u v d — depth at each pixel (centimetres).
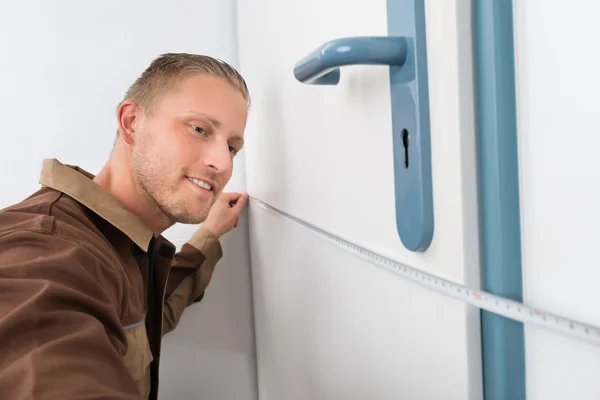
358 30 45
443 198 34
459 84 31
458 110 31
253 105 99
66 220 59
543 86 27
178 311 102
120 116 75
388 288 45
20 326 36
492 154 30
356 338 54
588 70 24
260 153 96
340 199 54
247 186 114
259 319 110
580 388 26
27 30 103
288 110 73
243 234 115
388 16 39
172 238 111
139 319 71
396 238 41
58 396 32
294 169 73
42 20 103
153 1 107
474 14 31
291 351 84
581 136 25
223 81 73
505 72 29
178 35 109
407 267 40
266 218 95
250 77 100
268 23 82
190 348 113
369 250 47
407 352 42
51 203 62
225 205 109
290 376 86
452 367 35
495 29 29
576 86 25
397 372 44
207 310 114
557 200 27
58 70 105
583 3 24
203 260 104
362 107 47
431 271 36
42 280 41
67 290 41
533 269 29
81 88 106
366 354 51
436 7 33
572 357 27
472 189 31
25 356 34
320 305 66
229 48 111
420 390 40
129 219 71
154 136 71
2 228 53
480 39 30
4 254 46
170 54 75
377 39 36
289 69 70
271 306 96
